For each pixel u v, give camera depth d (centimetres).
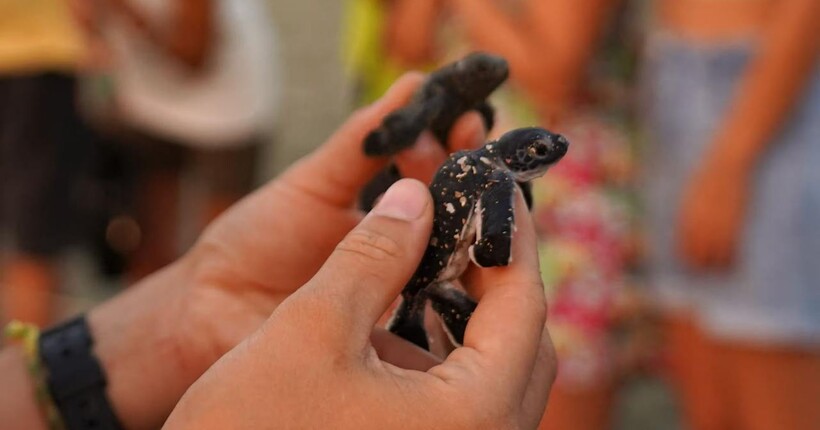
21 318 87
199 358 44
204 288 45
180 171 105
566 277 66
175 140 100
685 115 67
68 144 88
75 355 44
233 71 97
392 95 44
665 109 69
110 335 45
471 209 36
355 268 34
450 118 42
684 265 69
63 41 86
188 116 98
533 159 36
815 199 64
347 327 33
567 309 66
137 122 100
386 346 38
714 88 66
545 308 36
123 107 99
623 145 69
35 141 86
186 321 45
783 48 62
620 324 69
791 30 62
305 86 134
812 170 63
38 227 87
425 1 72
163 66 96
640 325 72
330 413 33
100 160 101
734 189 65
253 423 32
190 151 102
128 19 92
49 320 89
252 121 100
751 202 65
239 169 101
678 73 67
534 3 65
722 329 67
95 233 103
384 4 77
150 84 97
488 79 41
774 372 66
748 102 64
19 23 84
